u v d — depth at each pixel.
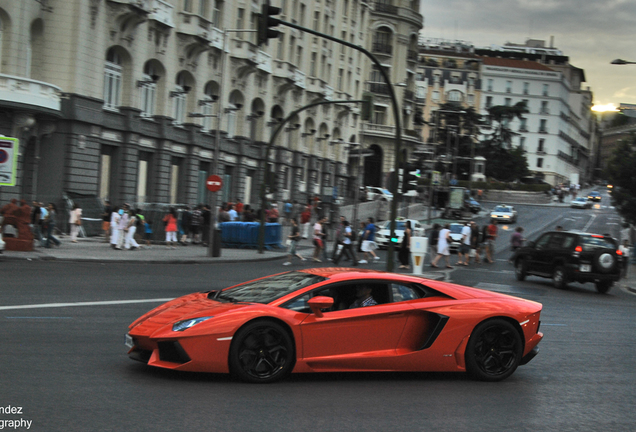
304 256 29.80
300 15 54.75
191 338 6.74
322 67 60.00
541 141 140.88
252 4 45.47
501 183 103.62
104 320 10.52
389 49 82.00
